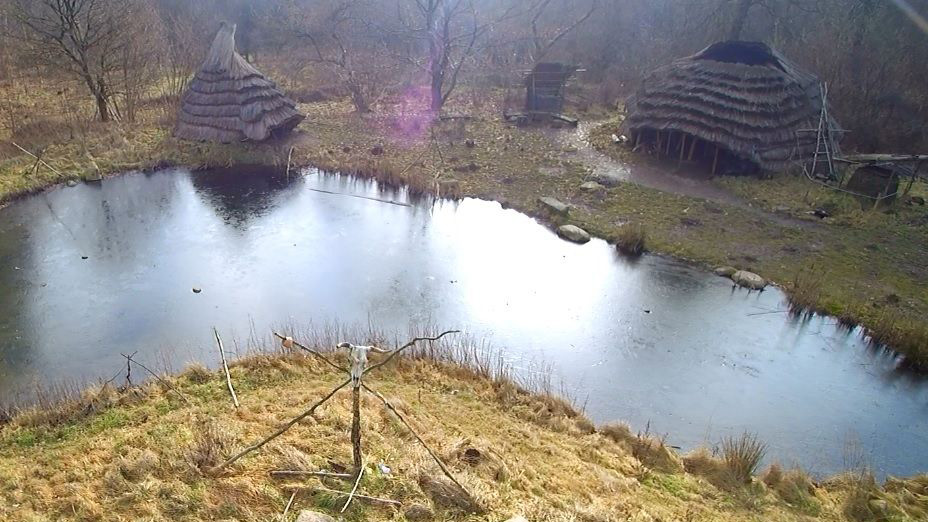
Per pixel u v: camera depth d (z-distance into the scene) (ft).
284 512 19.39
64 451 24.17
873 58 73.36
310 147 67.51
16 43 79.30
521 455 25.39
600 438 27.96
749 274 44.55
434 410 28.55
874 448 30.55
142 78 78.18
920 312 40.37
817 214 53.26
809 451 30.19
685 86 63.62
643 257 47.98
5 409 29.30
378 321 38.88
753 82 60.23
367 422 25.09
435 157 66.13
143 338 36.04
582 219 53.16
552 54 103.35
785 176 60.23
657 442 28.02
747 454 26.71
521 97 88.07
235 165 63.10
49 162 58.03
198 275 43.27
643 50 100.83
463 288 43.27
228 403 27.76
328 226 51.85
